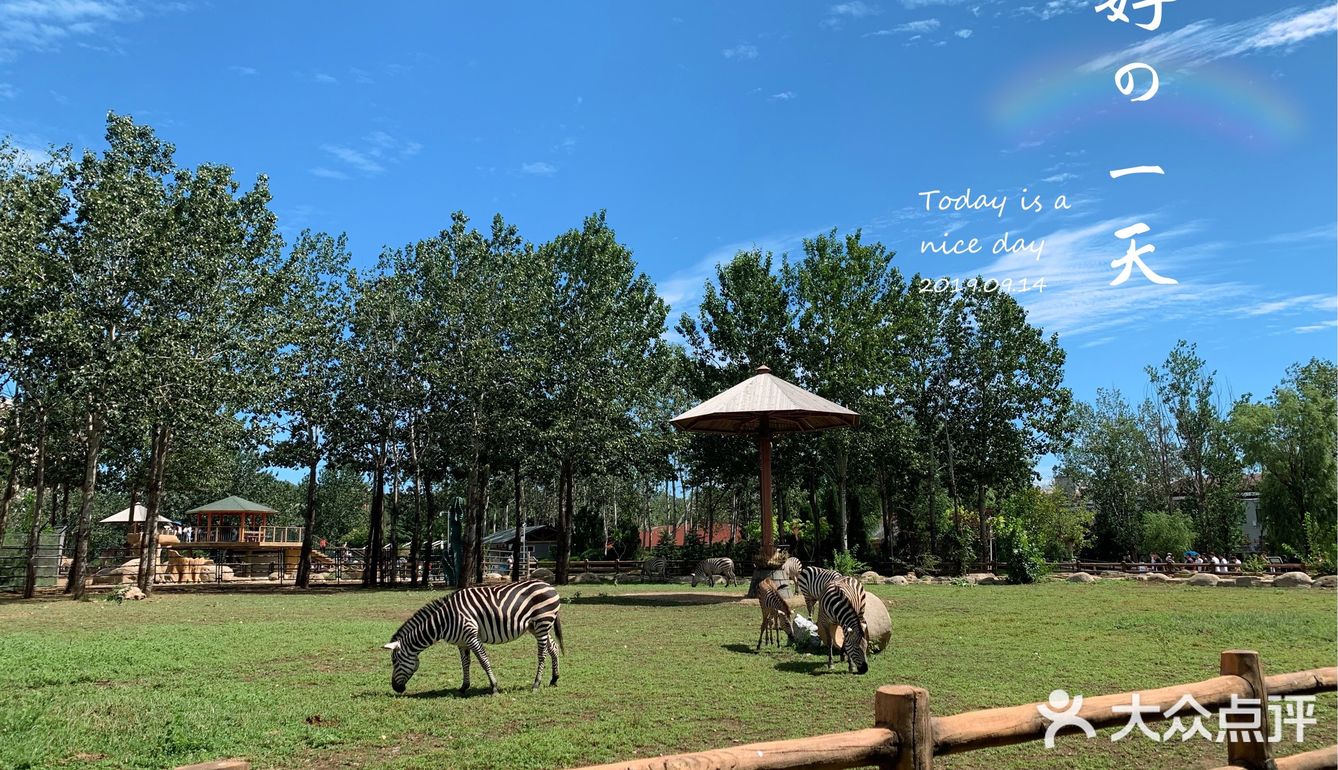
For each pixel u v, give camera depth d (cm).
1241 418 3972
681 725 759
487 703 859
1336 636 1293
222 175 2470
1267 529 4009
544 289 3120
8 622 1691
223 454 4244
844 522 3797
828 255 3922
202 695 897
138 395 2264
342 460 3234
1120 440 5175
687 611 1931
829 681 974
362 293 3144
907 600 2147
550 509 6881
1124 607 1870
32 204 2195
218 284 2486
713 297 4003
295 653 1209
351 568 4175
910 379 4038
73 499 5656
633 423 3534
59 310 2188
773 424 2420
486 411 3022
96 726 753
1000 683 948
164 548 3612
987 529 4162
